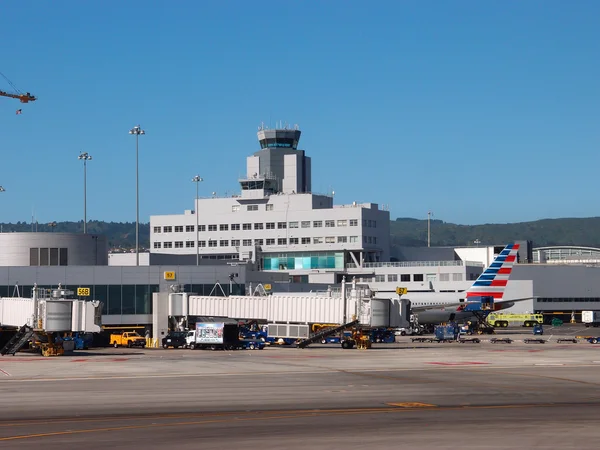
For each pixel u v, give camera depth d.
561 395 48.91
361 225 198.88
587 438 33.16
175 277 119.25
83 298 113.81
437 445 31.53
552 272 193.88
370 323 96.00
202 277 122.25
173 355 84.50
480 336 131.62
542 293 192.12
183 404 44.66
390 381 57.00
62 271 113.19
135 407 43.41
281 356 82.12
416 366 69.44
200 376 60.72
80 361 75.69
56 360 77.38
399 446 31.33
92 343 106.31
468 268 186.88
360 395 48.88
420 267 188.88
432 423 37.53
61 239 130.00
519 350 92.00
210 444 31.88
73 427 36.50
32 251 128.62
